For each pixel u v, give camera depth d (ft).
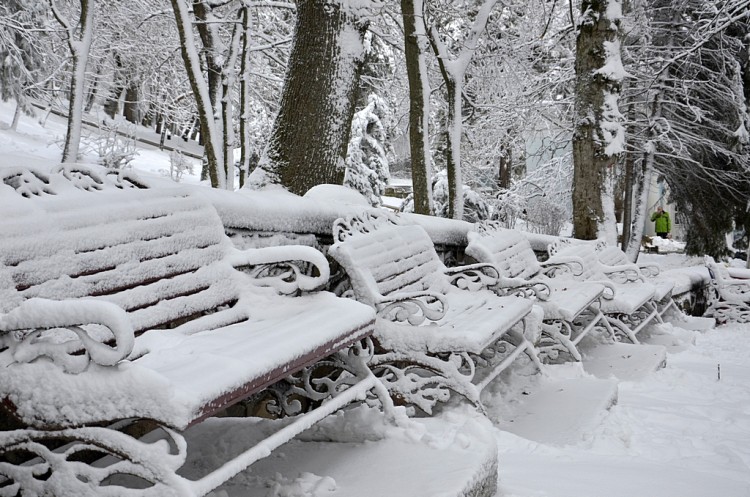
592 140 34.96
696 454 11.80
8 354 6.35
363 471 8.55
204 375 6.37
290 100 18.81
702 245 64.80
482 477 8.52
